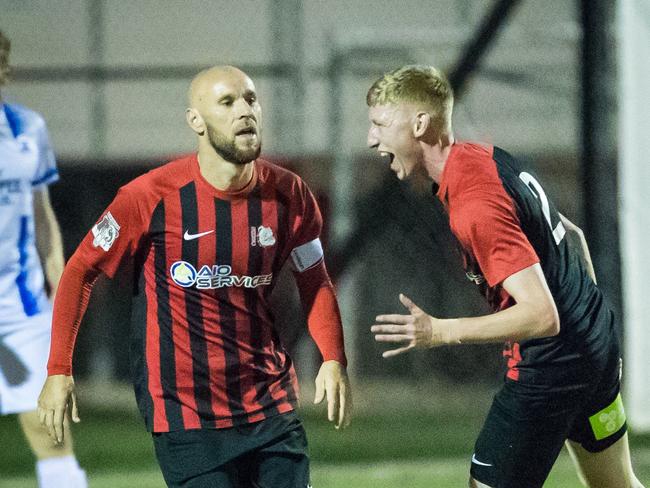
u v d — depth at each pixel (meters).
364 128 40.62
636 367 29.72
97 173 39.75
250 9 40.66
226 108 11.91
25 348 15.86
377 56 37.34
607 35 25.16
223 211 12.30
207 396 12.41
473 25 38.62
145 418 12.60
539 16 36.97
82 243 12.62
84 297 12.73
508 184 12.14
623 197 29.47
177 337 12.37
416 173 12.67
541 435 13.06
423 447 27.95
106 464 26.36
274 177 12.59
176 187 12.29
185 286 12.30
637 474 23.27
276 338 12.91
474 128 37.41
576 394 12.94
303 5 40.34
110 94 40.62
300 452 12.63
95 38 39.62
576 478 22.30
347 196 36.12
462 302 36.59
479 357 36.88
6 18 39.94
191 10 40.69
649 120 29.75
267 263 12.48
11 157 15.73
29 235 15.98
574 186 36.00
